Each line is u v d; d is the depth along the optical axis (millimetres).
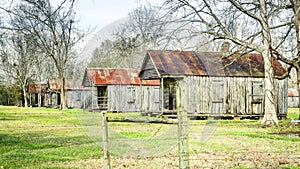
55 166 7738
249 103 25766
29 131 15672
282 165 7980
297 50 19547
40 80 60000
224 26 19781
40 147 10656
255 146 10984
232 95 25438
